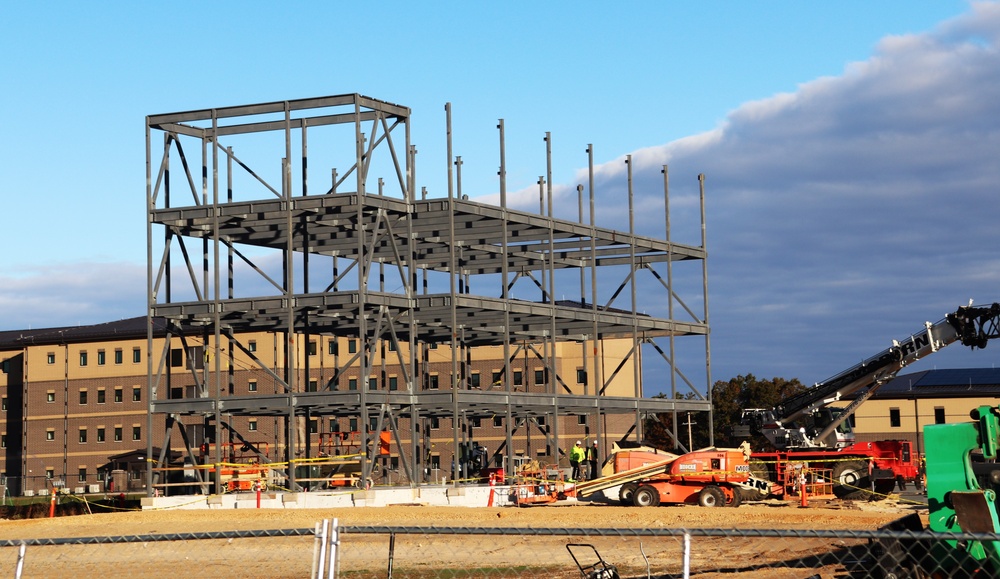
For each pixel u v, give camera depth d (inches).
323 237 2021.4
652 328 2158.0
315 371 3646.7
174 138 1886.1
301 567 864.3
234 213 1814.7
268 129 1834.4
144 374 3806.6
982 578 566.3
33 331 4188.0
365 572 817.5
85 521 1504.7
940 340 1784.0
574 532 452.1
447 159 1818.4
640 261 2234.3
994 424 572.7
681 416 3892.7
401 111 1836.9
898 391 3806.6
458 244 2118.6
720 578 749.9
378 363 3727.9
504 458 2139.5
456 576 792.3
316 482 1961.1
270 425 3617.1
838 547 895.7
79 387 3880.4
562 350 3732.8
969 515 553.6
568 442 3693.4
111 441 3818.9
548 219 1991.9
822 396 1893.5
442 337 2268.7
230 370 1891.0
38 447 3895.2
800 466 1686.8
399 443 1792.6
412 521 1344.7
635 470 1648.6
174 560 938.7
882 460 1734.7
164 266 1891.0
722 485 1592.0
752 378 3981.3
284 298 1790.1
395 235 1980.8
